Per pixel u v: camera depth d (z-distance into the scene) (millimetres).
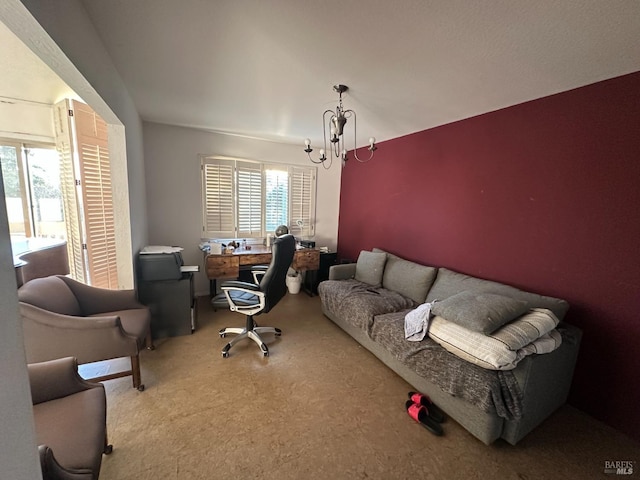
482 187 2451
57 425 1020
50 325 1537
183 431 1544
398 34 1391
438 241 2893
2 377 481
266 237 3953
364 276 3240
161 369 2105
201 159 3523
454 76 1793
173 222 3465
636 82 1585
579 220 1849
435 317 1918
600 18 1195
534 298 1932
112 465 1330
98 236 2744
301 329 2898
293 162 4160
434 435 1598
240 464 1365
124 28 1420
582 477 1385
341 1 1174
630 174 1624
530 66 1624
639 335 1613
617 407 1701
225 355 2312
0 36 1777
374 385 2025
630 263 1639
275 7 1236
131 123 2357
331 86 2033
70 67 1184
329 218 4609
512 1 1123
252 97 2311
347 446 1497
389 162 3520
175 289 2582
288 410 1741
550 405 1685
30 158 3316
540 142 2037
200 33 1452
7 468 490
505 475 1375
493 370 1501
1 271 471
